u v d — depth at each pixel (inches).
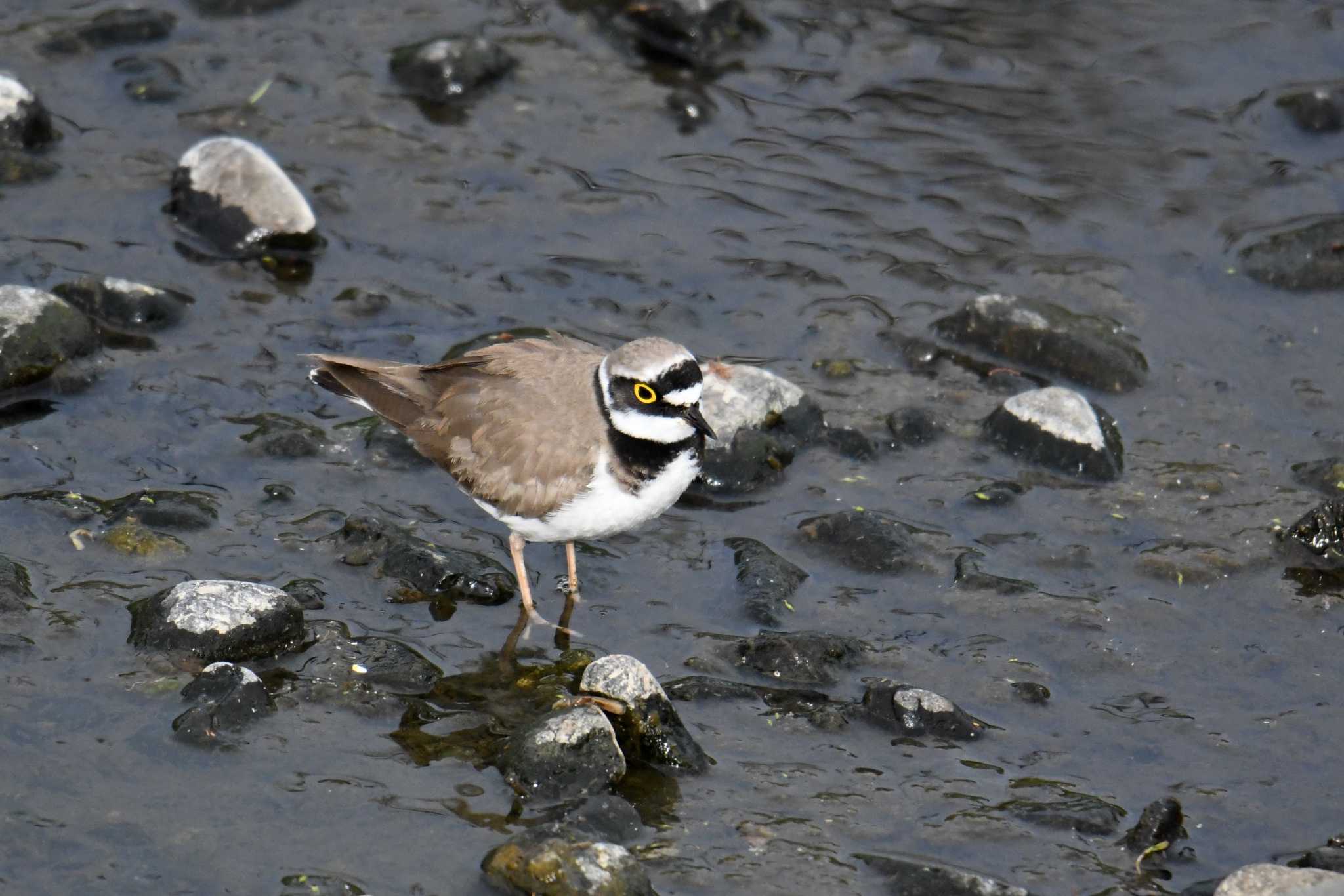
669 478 441.7
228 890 348.5
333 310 578.2
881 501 511.5
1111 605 466.9
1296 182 674.2
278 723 401.7
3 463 486.6
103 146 649.0
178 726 392.8
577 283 606.2
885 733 413.7
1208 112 713.0
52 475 485.1
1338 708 426.9
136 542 459.2
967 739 412.8
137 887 348.2
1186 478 522.3
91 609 432.1
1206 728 419.2
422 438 464.1
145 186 629.3
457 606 458.6
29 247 585.9
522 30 745.0
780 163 682.2
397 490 504.1
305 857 359.9
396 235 623.5
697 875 362.6
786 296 609.3
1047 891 361.4
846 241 640.4
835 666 437.7
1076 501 512.4
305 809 374.6
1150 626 459.2
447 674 429.7
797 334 589.3
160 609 423.2
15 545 453.7
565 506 441.7
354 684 417.1
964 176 677.3
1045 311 586.9
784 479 520.4
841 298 609.3
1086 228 650.2
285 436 512.4
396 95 699.4
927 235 644.7
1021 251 637.3
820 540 490.9
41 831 360.2
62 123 658.8
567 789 386.0
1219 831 382.9
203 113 673.6
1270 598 471.2
